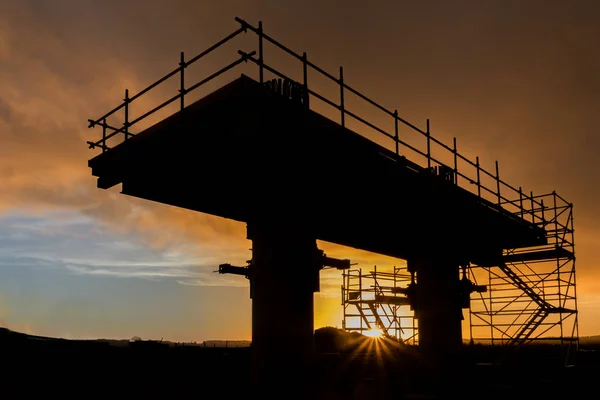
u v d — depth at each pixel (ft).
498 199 74.49
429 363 70.85
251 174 44.68
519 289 91.50
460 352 71.67
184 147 41.73
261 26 36.99
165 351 75.82
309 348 44.37
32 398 54.29
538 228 84.84
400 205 57.67
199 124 38.91
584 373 84.69
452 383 69.51
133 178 46.70
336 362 73.46
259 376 43.65
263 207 45.70
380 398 67.26
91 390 58.90
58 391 56.75
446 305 71.92
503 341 94.22
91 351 65.05
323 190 48.16
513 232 79.15
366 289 101.91
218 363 73.20
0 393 53.31
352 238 65.98
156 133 41.88
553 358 98.48
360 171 47.83
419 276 73.82
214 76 37.52
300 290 44.47
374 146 48.19
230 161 43.04
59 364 60.08
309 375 43.91
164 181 47.52
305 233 45.60
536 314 91.40
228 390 61.16
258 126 36.42
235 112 37.76
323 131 41.57
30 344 61.93
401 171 52.37
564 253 90.53
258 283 45.14
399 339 103.76
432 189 57.31
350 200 52.54
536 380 81.15
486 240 81.56
